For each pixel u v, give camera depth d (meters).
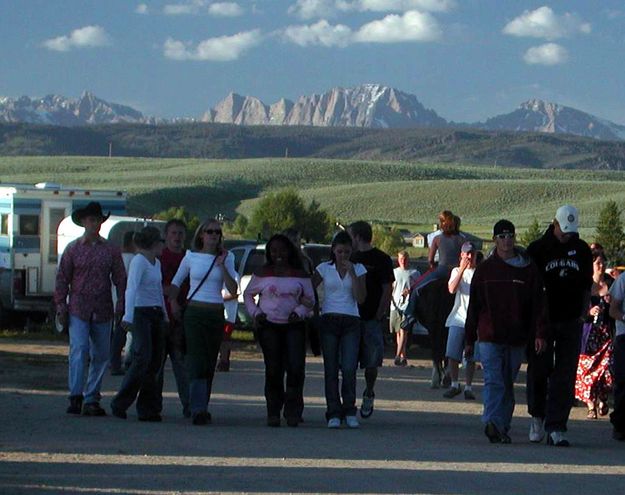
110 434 15.18
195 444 14.41
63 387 21.25
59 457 12.99
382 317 17.73
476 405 20.84
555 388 15.62
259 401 20.34
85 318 17.23
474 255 21.67
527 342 15.52
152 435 15.20
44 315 37.22
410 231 183.12
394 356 31.56
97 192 37.22
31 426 15.79
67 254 17.28
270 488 11.30
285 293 16.86
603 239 140.38
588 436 17.08
